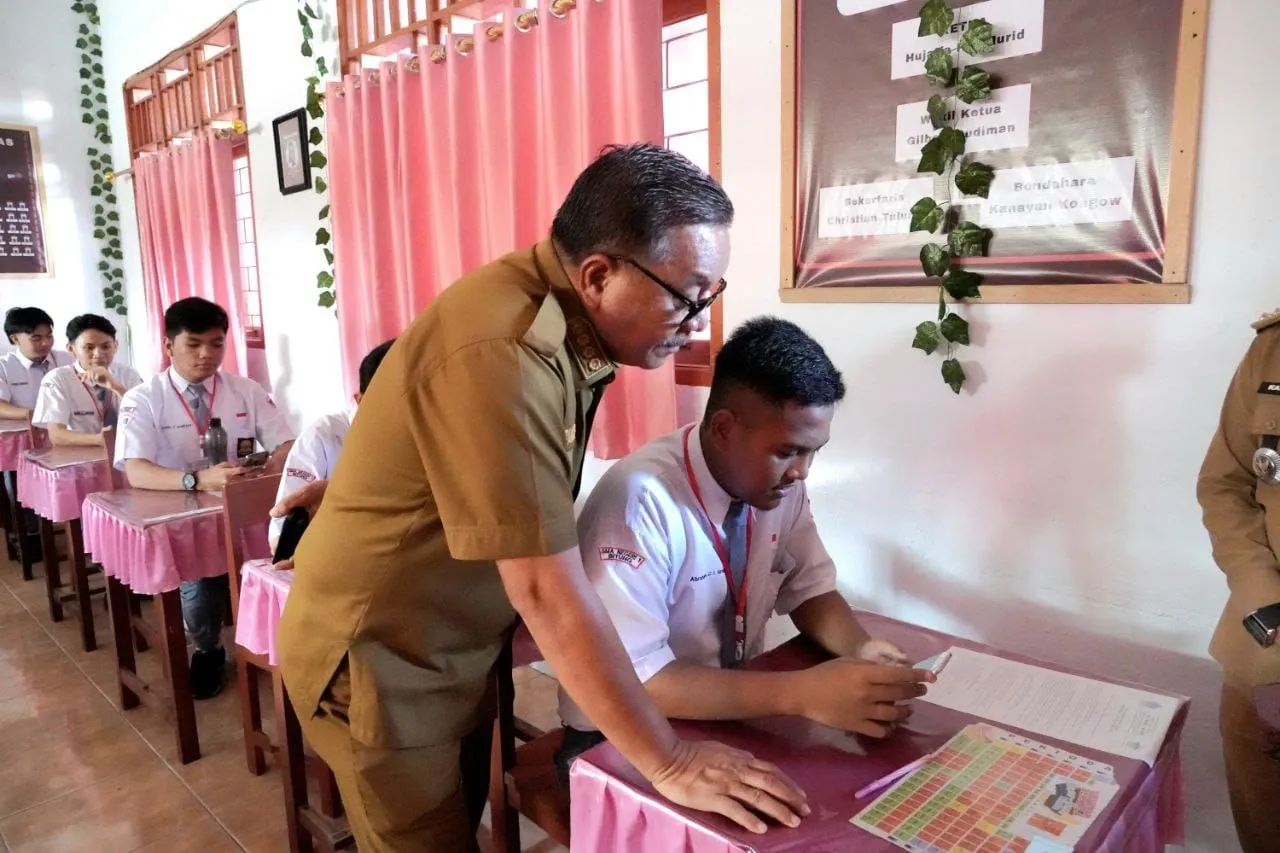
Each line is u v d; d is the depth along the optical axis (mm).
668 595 1185
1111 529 1533
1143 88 1403
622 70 2045
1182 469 1442
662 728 915
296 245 3643
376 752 1144
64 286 5301
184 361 2773
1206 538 1435
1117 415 1500
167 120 4535
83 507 2543
